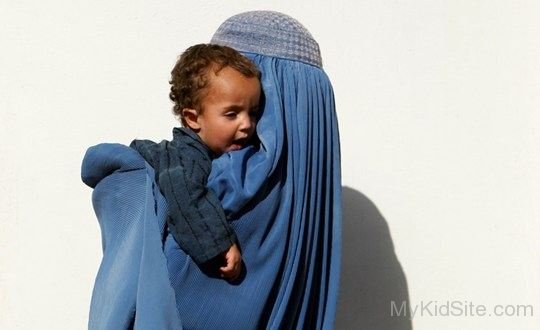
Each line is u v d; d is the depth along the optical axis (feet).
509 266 20.99
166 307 14.78
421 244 20.92
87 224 20.74
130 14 20.66
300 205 15.43
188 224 14.62
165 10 20.67
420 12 20.88
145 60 20.66
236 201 14.78
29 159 20.75
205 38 20.71
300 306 15.74
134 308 15.16
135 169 15.62
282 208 15.31
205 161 15.07
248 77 15.07
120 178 15.74
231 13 20.71
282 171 15.37
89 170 16.17
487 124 20.93
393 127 20.84
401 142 20.85
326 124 16.19
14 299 20.81
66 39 20.70
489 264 20.97
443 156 20.89
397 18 20.84
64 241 20.77
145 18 20.67
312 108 15.89
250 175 14.96
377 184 20.85
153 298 14.80
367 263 20.88
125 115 20.67
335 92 20.81
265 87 15.56
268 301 15.24
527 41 20.93
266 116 15.39
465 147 20.92
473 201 20.93
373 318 20.89
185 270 14.89
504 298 21.02
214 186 14.87
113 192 15.79
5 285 20.84
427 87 20.88
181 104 15.30
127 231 15.57
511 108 20.95
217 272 14.97
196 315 14.96
